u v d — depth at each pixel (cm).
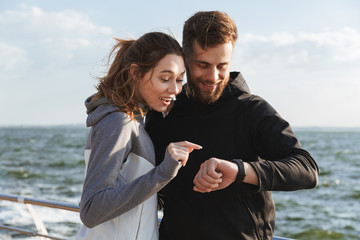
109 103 144
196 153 154
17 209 966
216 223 146
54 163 3241
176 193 155
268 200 150
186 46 149
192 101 158
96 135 138
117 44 159
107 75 154
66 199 1639
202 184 126
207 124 154
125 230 143
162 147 164
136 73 145
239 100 153
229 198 145
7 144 5991
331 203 1961
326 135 14612
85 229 152
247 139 151
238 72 163
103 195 126
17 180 2250
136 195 124
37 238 254
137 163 145
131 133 142
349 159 4444
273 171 125
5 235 747
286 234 1386
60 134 11481
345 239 1337
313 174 131
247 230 145
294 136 142
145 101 152
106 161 132
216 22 143
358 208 1830
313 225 1494
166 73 142
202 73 148
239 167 124
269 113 148
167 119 165
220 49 142
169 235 157
